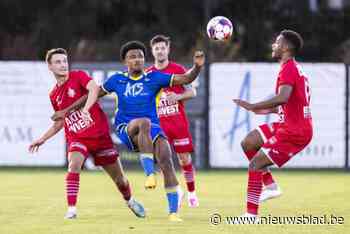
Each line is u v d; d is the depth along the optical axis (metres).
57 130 25.12
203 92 46.09
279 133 23.47
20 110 46.44
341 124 46.09
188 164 29.47
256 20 65.75
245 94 46.00
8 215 25.92
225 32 24.02
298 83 23.33
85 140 24.73
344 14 67.19
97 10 67.19
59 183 38.34
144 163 23.14
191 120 46.19
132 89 24.25
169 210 24.44
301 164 46.41
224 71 46.00
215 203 29.97
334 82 45.94
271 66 45.81
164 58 29.92
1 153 46.59
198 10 67.81
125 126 24.30
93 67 45.44
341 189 35.72
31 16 67.38
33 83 46.31
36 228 22.61
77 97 24.69
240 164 46.22
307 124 23.56
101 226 22.92
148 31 66.38
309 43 65.81
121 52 24.47
